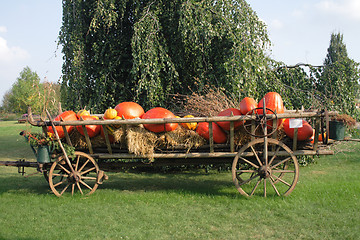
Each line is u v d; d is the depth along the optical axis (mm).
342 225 3633
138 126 4887
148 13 7852
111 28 8289
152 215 4137
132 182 6281
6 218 4137
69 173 5117
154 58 7648
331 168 7133
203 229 3646
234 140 4840
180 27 7719
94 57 8102
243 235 3449
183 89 8195
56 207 4578
